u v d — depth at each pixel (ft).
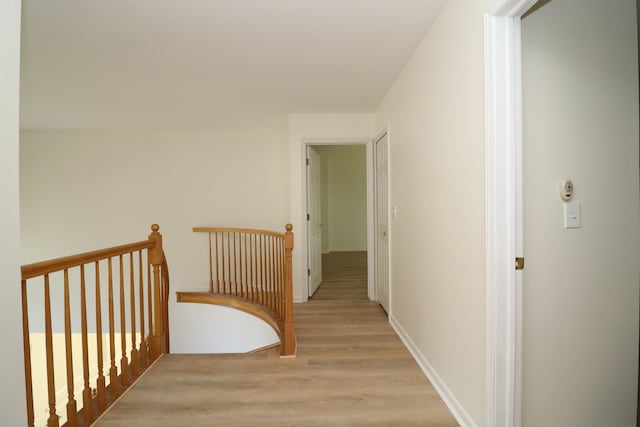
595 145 5.37
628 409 5.46
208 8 6.58
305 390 7.30
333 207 27.02
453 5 6.28
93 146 16.19
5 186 3.38
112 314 7.05
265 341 14.67
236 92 11.31
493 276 5.02
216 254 15.44
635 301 5.47
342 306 13.65
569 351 5.35
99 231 16.21
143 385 7.50
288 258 9.24
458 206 6.18
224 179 16.43
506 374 5.06
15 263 3.49
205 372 8.11
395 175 10.80
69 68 9.20
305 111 13.69
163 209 16.34
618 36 5.43
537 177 5.23
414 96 8.68
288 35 7.67
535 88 5.23
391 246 11.51
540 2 5.25
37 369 14.14
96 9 6.53
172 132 16.34
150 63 8.97
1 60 3.33
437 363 7.33
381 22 7.22
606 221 5.41
